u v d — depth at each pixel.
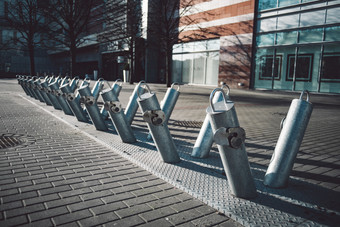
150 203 2.89
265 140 6.12
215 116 2.76
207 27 26.83
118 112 5.16
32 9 24.89
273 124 8.27
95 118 6.32
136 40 27.94
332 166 4.38
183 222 2.51
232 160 2.88
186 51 30.09
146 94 4.16
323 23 18.50
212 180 3.53
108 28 35.62
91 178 3.55
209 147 4.54
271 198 3.04
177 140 5.86
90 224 2.42
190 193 3.13
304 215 2.66
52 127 6.87
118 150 4.80
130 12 26.95
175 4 24.06
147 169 3.94
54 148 4.93
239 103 13.80
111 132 6.34
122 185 3.36
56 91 8.50
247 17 23.08
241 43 23.78
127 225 2.42
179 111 10.45
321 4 18.50
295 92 20.67
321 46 18.88
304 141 6.16
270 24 21.75
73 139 5.70
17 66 62.94
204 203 2.93
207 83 27.95
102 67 43.94
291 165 3.37
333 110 11.93
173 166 4.04
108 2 27.64
